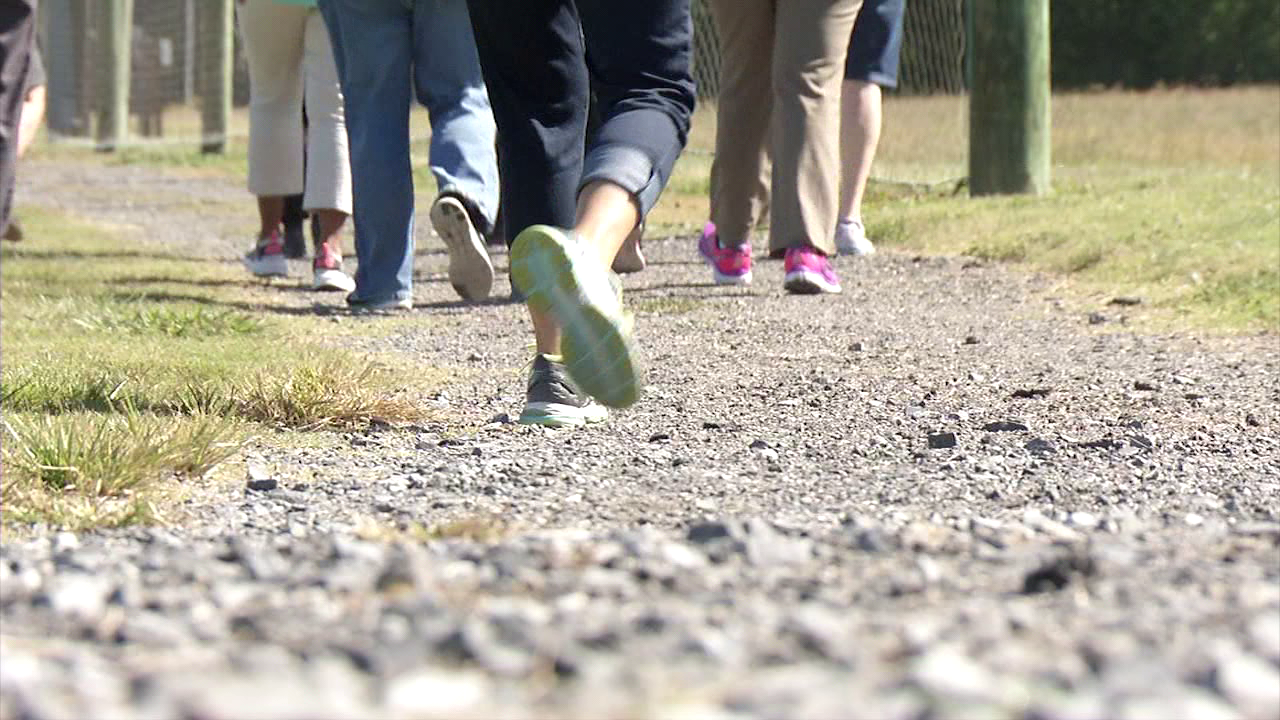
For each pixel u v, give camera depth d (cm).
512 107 670
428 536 424
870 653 262
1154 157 2430
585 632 271
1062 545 383
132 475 521
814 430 648
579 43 666
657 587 327
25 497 493
